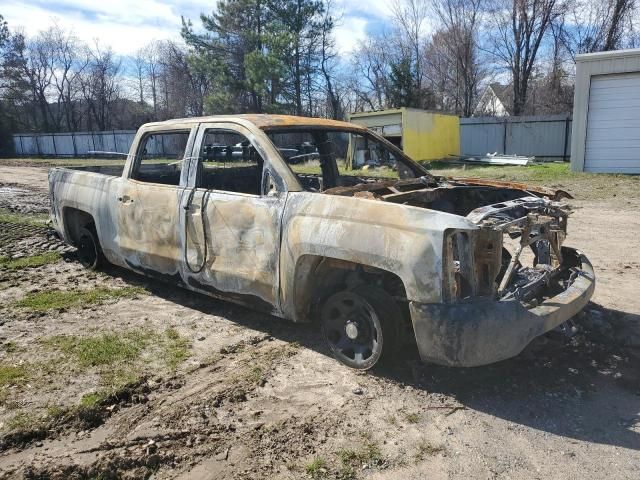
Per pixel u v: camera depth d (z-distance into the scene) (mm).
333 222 3666
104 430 3219
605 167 16844
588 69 16438
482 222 3361
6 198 13141
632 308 4984
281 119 4672
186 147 4887
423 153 22000
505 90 39750
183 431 3186
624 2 29875
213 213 4445
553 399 3484
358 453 2971
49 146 41250
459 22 35719
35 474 2789
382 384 3693
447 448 3006
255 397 3564
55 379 3795
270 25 32000
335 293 3965
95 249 6340
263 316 4984
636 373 3787
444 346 3248
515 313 3252
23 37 49688
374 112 21578
